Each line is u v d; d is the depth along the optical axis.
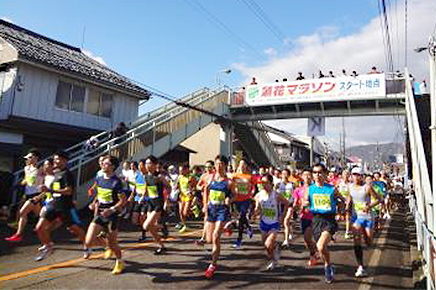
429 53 6.57
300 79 22.77
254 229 10.83
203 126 20.09
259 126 26.41
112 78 17.62
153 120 15.20
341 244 9.01
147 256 6.65
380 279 5.83
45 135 13.40
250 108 23.38
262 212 6.18
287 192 9.07
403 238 10.16
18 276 5.13
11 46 13.67
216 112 21.75
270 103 22.42
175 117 17.03
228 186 5.87
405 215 17.48
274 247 6.12
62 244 7.32
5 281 4.88
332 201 5.57
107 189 5.39
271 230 6.06
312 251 6.50
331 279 5.49
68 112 15.36
